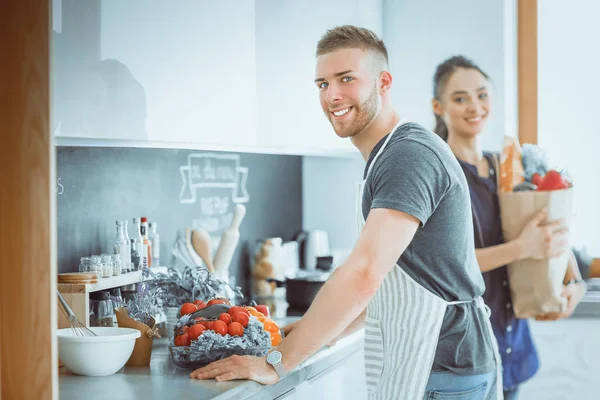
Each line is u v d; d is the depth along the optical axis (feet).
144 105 6.75
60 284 6.51
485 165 10.56
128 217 8.43
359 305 5.51
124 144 6.88
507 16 10.91
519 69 11.04
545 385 10.03
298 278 10.55
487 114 10.85
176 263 9.43
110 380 5.71
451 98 10.93
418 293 6.02
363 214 6.03
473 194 10.35
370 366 6.52
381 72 7.02
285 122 8.76
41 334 4.29
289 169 12.07
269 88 8.50
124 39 6.51
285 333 7.20
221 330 6.19
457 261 5.95
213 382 5.58
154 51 6.84
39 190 4.26
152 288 7.43
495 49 10.92
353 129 7.04
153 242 8.44
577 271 10.09
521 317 10.02
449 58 11.05
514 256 9.86
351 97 6.94
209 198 10.14
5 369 4.33
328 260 11.50
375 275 5.48
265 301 10.69
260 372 5.64
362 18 10.39
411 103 11.29
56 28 5.86
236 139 7.95
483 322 6.19
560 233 9.87
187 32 7.22
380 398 6.32
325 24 9.39
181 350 6.05
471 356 6.04
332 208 12.16
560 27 10.96
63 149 7.27
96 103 6.27
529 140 11.02
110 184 8.08
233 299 8.03
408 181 5.57
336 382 7.64
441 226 5.85
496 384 6.31
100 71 6.29
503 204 10.16
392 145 5.85
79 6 6.05
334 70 6.97
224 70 7.75
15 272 4.32
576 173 10.98
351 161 11.99
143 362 6.26
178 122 7.15
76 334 5.99
